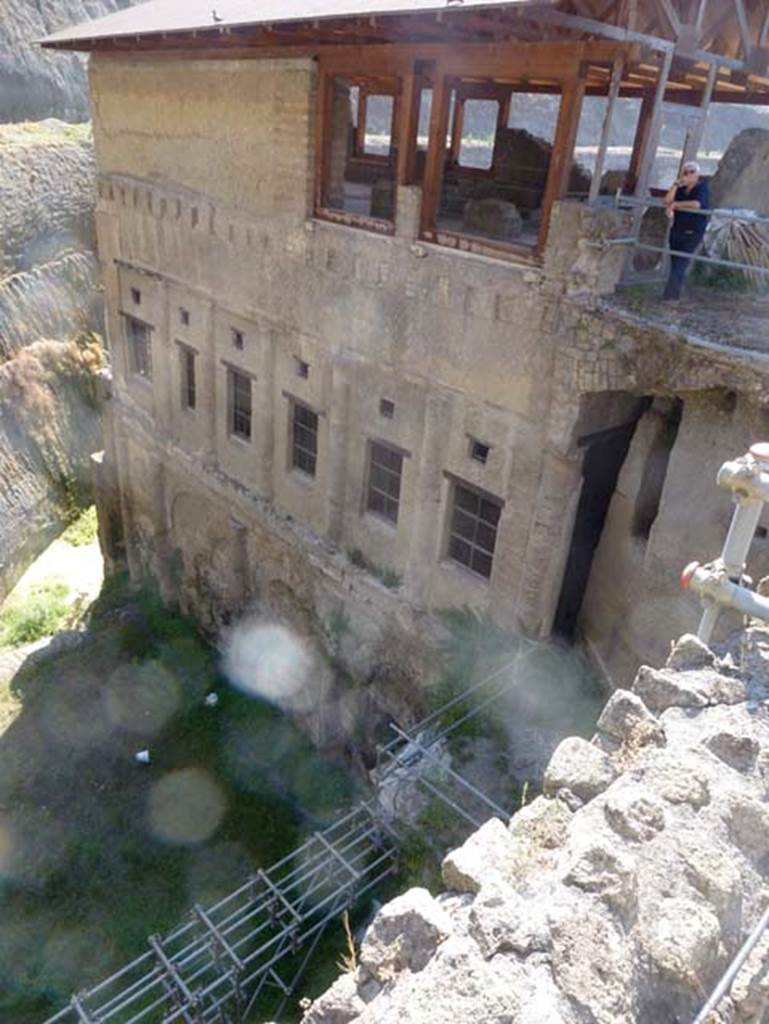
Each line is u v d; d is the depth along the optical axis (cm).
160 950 1102
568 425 1052
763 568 912
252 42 1277
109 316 2012
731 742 512
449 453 1240
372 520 1435
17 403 2770
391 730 1484
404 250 1186
